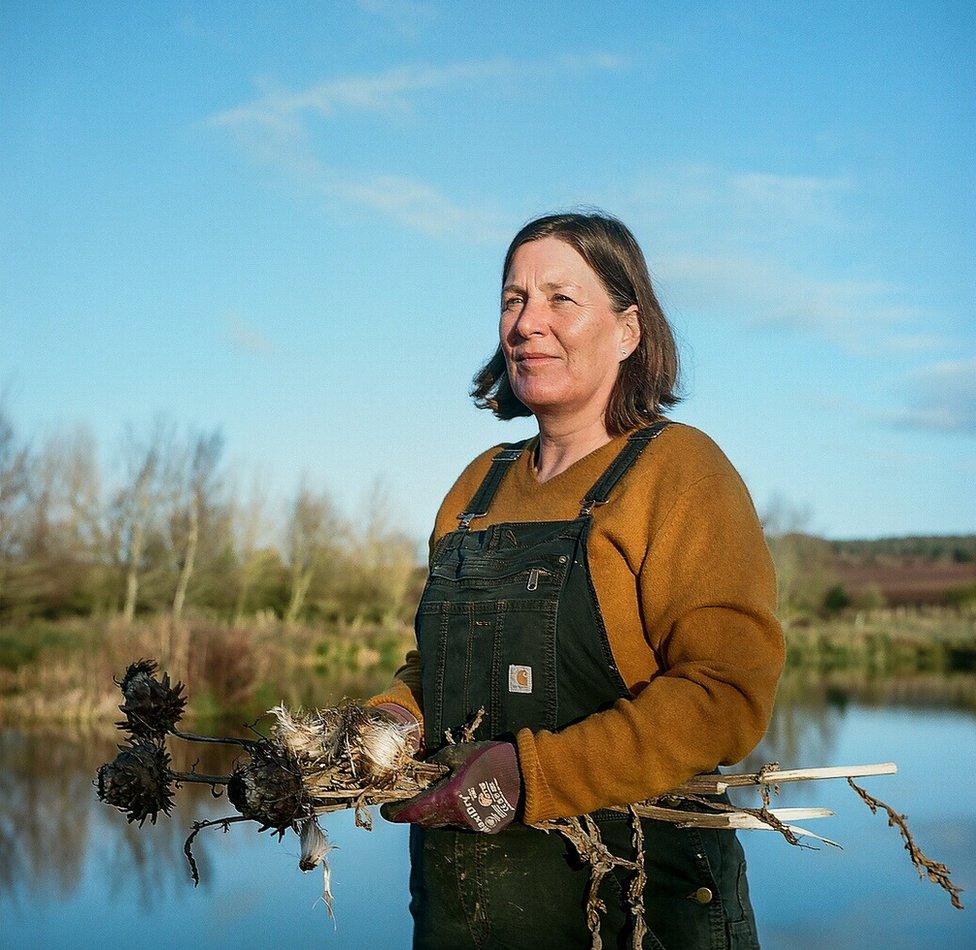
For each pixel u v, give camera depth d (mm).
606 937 1509
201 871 5844
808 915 4930
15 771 9406
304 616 35156
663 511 1529
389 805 1416
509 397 2039
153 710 1398
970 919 4809
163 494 31438
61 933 4777
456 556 1723
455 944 1601
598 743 1400
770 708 1423
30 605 27531
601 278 1698
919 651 27641
